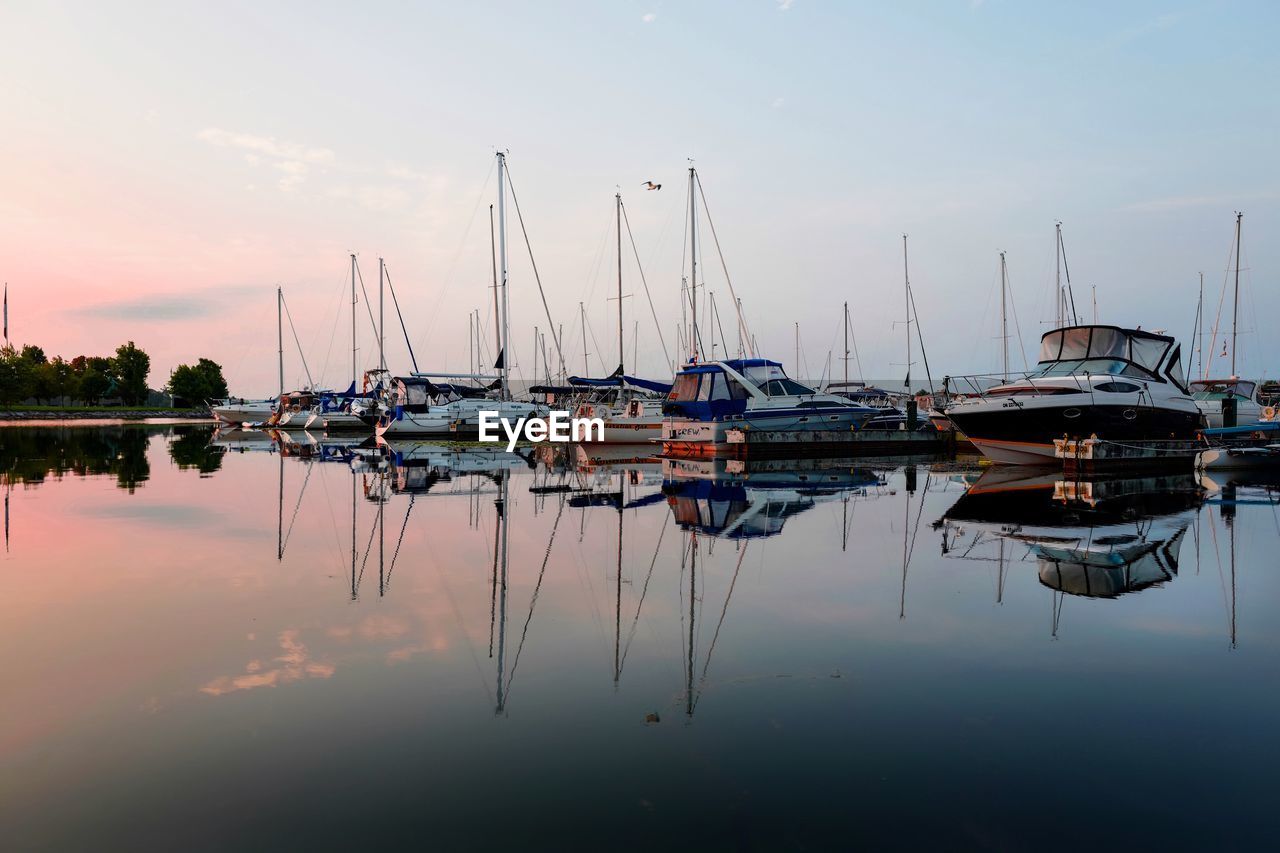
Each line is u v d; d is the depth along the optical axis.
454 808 2.79
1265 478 15.84
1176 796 2.88
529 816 2.73
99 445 29.05
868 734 3.41
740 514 10.48
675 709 3.69
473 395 37.41
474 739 3.36
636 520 9.92
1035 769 3.09
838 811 2.77
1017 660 4.41
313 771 3.05
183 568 6.89
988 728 3.47
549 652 4.55
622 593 6.01
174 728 3.45
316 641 4.74
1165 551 7.68
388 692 3.89
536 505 11.48
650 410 28.61
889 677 4.13
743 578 6.55
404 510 10.85
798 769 3.09
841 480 15.53
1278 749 3.27
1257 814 2.75
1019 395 17.83
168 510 10.73
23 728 3.44
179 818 2.72
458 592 6.04
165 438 36.00
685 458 22.80
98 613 5.35
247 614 5.34
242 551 7.72
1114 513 10.45
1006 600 5.79
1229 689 3.95
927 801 2.84
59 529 9.05
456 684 4.01
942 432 25.86
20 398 82.44
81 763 3.11
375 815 2.74
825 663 4.36
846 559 7.36
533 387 34.12
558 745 3.30
